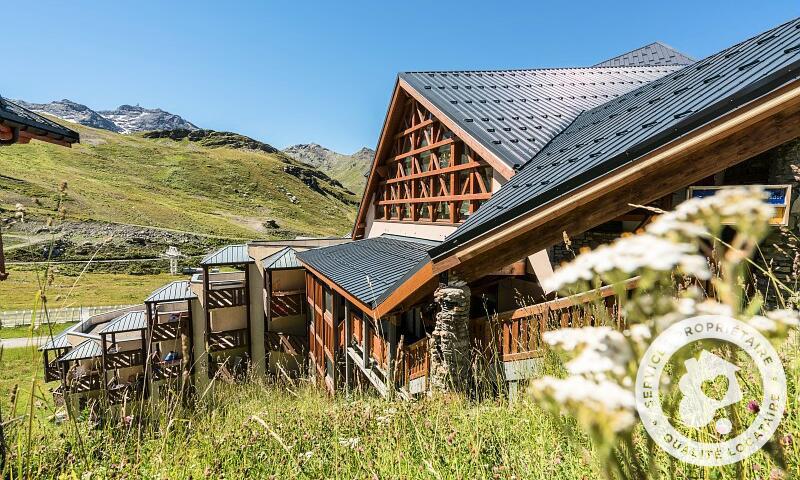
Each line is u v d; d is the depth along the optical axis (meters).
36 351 2.50
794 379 1.65
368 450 3.64
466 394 5.86
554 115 11.39
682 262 0.67
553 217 6.00
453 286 6.76
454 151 11.02
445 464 3.12
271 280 18.56
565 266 0.84
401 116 14.16
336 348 12.45
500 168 9.01
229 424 4.79
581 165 6.48
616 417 0.59
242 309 18.94
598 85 14.23
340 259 12.79
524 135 9.95
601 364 0.66
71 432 4.07
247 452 4.04
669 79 9.86
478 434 3.22
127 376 16.16
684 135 5.14
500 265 6.61
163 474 3.43
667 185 5.63
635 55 19.75
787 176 5.62
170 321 18.14
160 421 4.34
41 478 3.31
